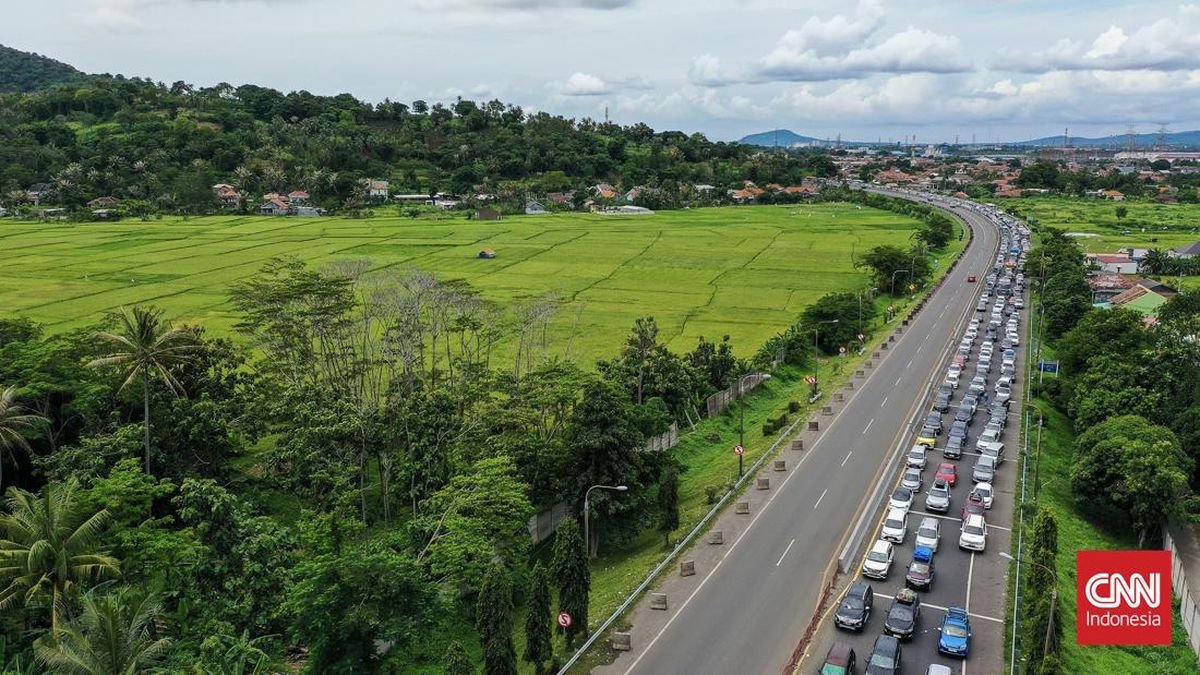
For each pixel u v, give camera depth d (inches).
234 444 3457.2
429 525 2677.2
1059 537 2967.5
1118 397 3814.0
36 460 2920.8
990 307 6894.7
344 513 2760.8
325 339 4018.2
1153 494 3019.2
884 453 3710.6
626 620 2391.7
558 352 5118.1
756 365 5039.4
